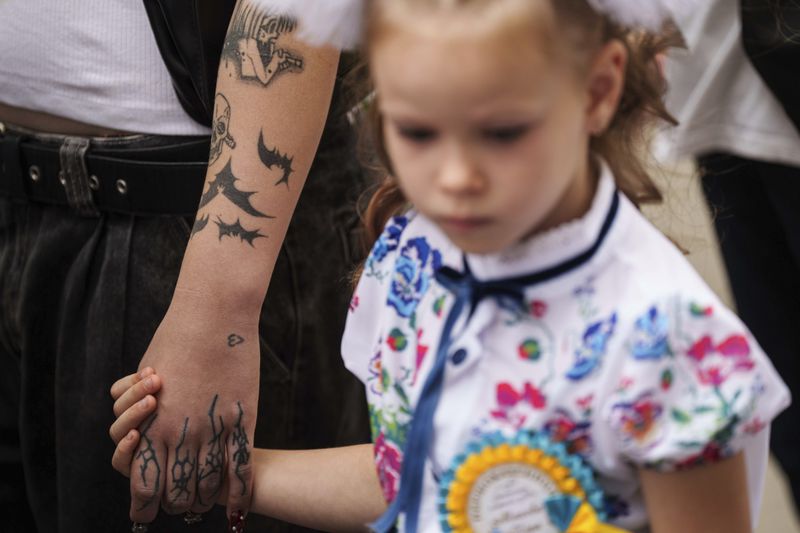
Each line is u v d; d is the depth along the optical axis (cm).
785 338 268
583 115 119
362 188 199
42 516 210
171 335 170
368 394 149
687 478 124
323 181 197
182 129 187
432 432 133
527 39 109
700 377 122
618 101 129
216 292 169
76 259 196
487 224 114
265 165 169
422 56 109
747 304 271
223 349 169
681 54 221
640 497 131
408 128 114
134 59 187
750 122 247
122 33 187
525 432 127
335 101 192
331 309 201
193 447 171
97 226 194
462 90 109
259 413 198
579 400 125
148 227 191
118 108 188
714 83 248
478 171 112
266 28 167
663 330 122
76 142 192
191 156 187
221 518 196
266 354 196
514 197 113
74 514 200
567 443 127
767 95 244
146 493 171
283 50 167
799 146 242
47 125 197
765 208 263
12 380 215
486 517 128
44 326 200
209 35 179
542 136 113
